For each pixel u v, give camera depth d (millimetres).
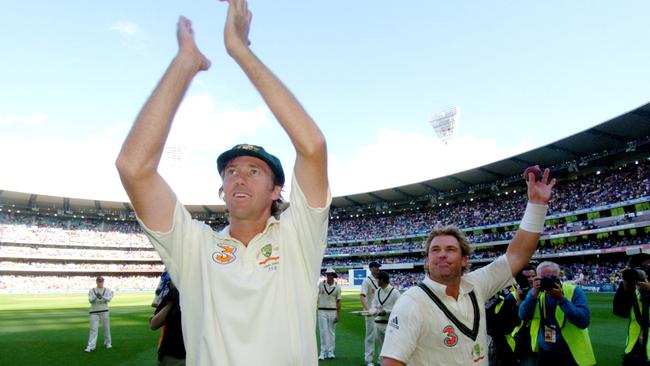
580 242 42875
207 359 1693
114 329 15805
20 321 19141
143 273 64500
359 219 66875
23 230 59094
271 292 1796
